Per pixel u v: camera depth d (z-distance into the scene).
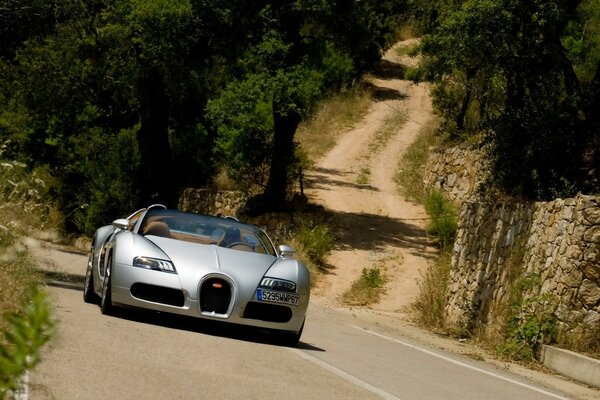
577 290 18.44
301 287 12.79
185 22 36.28
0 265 9.99
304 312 12.86
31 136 49.09
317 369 10.56
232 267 12.54
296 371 10.09
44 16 22.20
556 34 24.89
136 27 36.72
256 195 38.75
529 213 21.77
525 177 24.66
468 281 23.89
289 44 35.66
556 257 19.41
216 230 13.90
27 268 10.88
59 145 48.66
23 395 6.36
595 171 24.06
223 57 39.19
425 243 36.12
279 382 9.07
